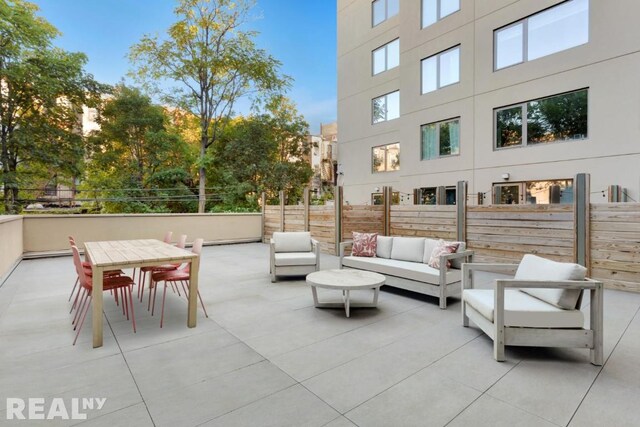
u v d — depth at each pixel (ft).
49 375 7.99
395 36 39.91
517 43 27.14
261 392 7.27
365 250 18.25
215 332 10.89
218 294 15.74
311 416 6.41
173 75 48.32
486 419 6.33
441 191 29.48
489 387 7.50
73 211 41.34
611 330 11.00
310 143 64.18
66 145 40.11
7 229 19.89
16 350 9.42
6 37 34.58
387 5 40.73
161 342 10.03
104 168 46.37
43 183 40.96
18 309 13.34
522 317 8.80
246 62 49.70
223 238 36.37
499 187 27.35
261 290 16.51
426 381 7.76
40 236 27.14
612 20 22.34
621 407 6.72
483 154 29.37
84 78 40.93
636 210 15.24
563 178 24.75
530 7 26.05
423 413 6.52
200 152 52.60
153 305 13.20
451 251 14.49
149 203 46.85
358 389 7.39
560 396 7.13
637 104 21.53
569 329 8.76
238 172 51.49
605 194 22.63
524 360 8.87
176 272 13.75
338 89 47.57
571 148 24.27
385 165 42.14
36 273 20.79
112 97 47.50
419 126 34.42
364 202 44.50
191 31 47.60
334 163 77.30
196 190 52.70
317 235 29.91
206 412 6.54
